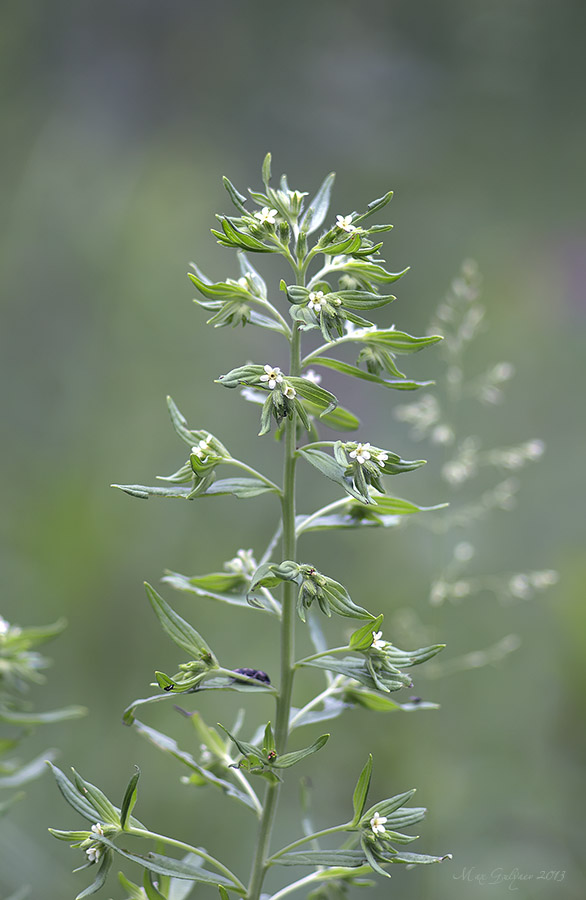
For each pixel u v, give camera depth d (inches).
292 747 321.1
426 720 317.4
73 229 450.9
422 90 514.0
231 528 388.8
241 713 177.5
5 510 386.0
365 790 147.7
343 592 143.9
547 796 305.4
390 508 162.7
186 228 457.1
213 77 515.2
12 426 411.8
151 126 502.9
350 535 382.6
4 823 277.4
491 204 489.4
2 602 354.0
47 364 427.2
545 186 494.3
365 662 152.0
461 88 515.2
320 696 168.6
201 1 522.3
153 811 301.3
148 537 380.8
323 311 146.0
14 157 469.7
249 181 493.7
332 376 422.0
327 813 301.1
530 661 347.6
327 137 503.8
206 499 392.2
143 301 433.7
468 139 504.4
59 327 433.7
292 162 499.8
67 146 474.0
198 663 151.9
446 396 415.2
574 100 508.4
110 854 148.1
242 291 153.6
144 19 518.3
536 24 514.0
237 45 520.4
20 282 438.0
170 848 287.7
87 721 329.7
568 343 444.1
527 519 393.7
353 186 494.6
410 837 146.5
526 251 475.2
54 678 340.8
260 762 143.9
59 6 504.4
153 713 333.4
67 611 358.6
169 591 367.9
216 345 433.1
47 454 406.0
